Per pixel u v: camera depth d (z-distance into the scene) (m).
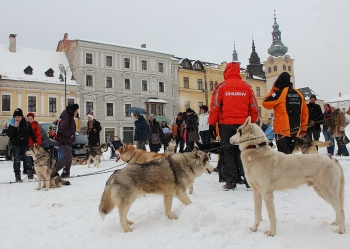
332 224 3.99
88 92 38.50
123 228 4.05
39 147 7.30
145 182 4.27
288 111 6.11
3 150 16.06
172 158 4.62
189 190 6.12
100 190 6.99
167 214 4.50
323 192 3.72
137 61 42.16
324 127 11.34
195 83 47.59
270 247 3.31
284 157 3.86
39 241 3.72
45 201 5.91
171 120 44.28
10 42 38.03
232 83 6.32
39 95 35.62
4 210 5.21
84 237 3.85
